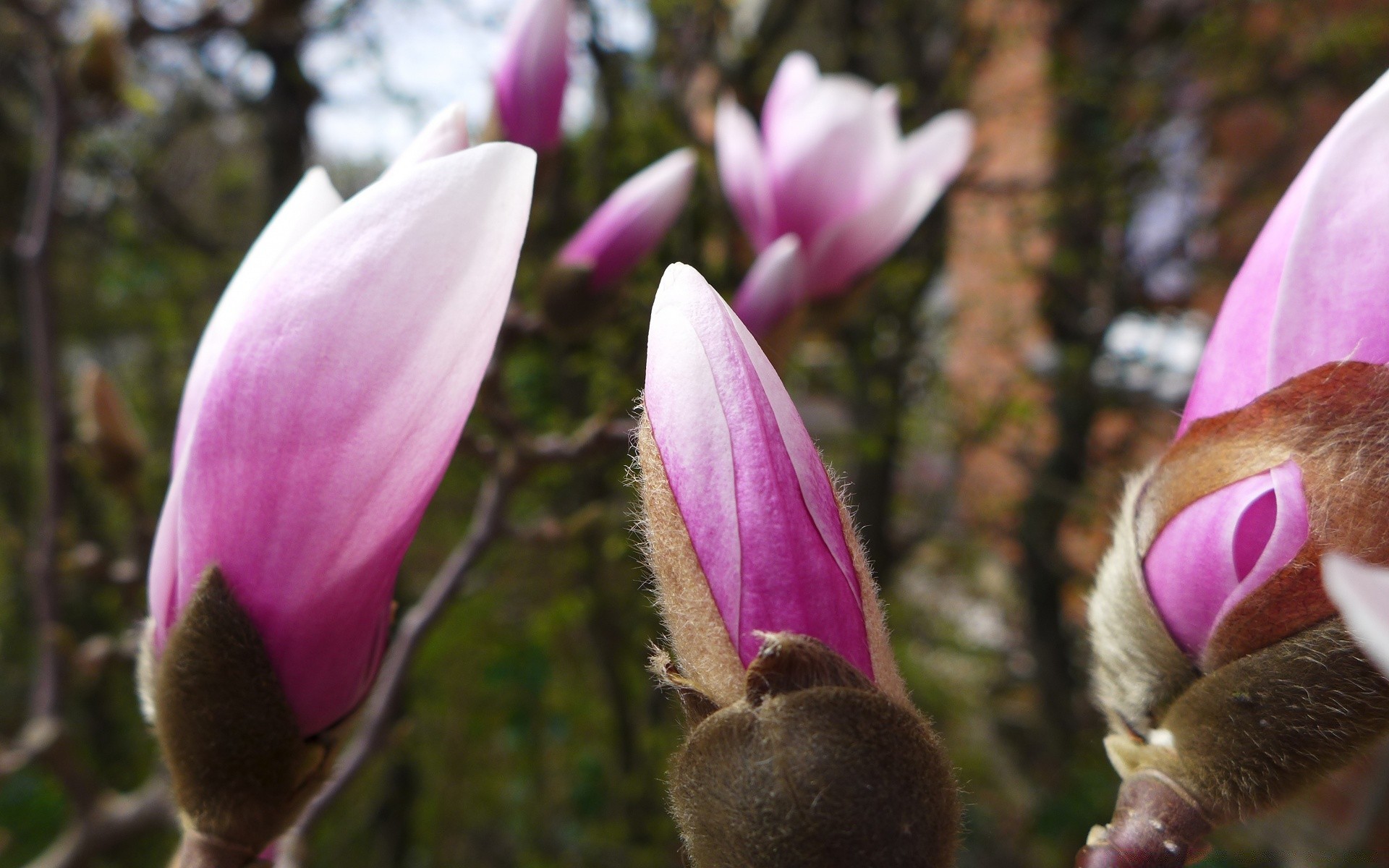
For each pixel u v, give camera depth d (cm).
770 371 11
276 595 12
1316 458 11
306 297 11
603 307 29
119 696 67
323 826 56
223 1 37
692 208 54
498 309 11
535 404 52
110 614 62
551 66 27
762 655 10
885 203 31
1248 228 68
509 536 30
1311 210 11
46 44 34
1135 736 12
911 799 10
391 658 28
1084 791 60
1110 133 64
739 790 10
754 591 11
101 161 60
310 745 13
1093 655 13
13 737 66
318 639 12
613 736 63
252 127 65
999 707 73
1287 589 11
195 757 12
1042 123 69
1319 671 11
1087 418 66
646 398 11
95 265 70
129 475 34
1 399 69
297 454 11
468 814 64
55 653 32
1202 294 70
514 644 56
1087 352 65
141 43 36
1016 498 71
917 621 75
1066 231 67
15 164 64
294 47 53
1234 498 11
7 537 36
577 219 55
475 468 55
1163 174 67
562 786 67
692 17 55
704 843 10
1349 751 11
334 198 13
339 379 11
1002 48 63
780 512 11
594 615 56
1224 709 11
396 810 61
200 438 12
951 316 66
